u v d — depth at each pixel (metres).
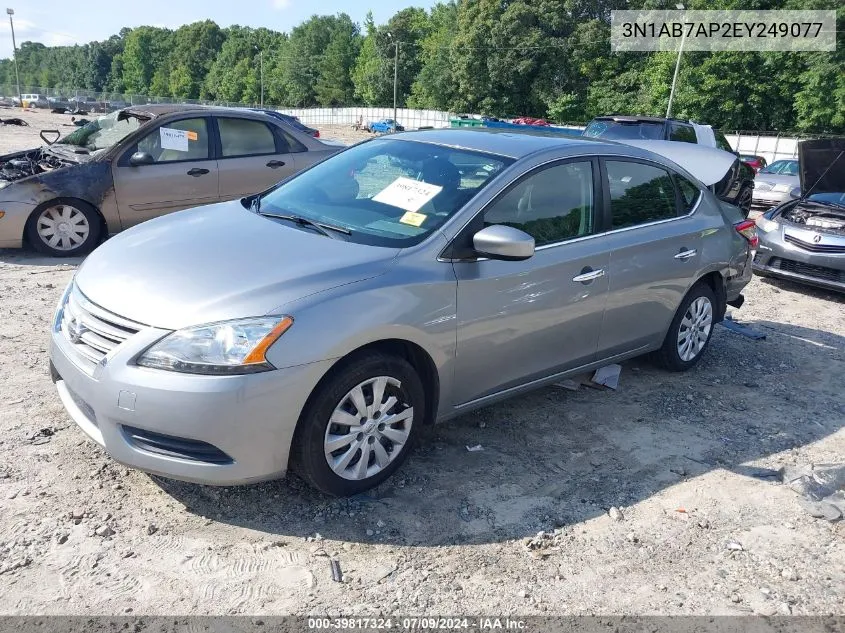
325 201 3.98
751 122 44.44
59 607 2.56
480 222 3.59
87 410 3.11
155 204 7.69
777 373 5.49
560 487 3.60
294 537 3.04
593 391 4.82
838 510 3.52
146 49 133.75
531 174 3.88
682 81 45.34
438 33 75.81
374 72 82.06
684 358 5.20
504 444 3.99
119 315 2.96
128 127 7.95
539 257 3.81
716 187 8.48
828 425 4.61
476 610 2.71
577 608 2.77
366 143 4.61
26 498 3.14
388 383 3.25
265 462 2.94
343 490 3.24
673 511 3.46
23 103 67.56
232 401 2.79
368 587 2.79
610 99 56.91
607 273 4.20
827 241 7.86
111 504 3.16
